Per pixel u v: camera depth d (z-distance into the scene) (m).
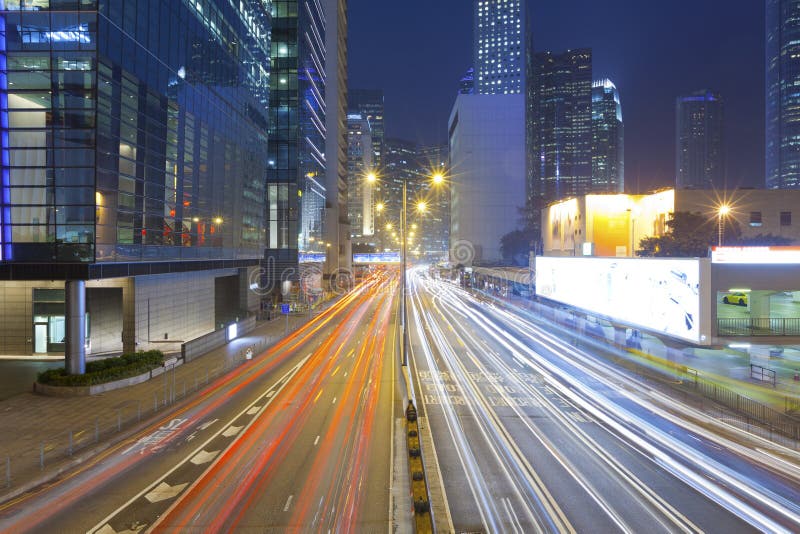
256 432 23.19
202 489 17.28
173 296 46.28
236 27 58.50
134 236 37.81
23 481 17.69
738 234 55.06
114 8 35.03
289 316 71.69
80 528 14.80
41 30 32.91
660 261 33.22
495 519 15.19
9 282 39.69
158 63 41.28
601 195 67.25
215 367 37.50
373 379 33.75
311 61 101.94
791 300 47.16
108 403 28.00
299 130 90.31
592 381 33.19
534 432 23.17
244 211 61.50
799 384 31.39
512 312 77.81
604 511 15.71
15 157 32.75
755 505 16.20
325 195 119.25
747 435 22.92
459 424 24.33
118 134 35.66
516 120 172.00
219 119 53.84
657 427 23.97
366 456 20.14
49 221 32.62
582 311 46.69
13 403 28.02
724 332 30.52
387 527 14.63
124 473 18.77
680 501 16.45
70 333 31.91
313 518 15.18
